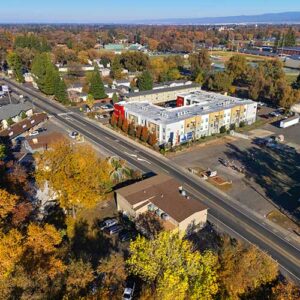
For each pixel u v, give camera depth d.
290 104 114.44
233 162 77.50
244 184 67.44
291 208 59.12
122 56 183.25
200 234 51.81
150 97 124.12
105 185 60.88
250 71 149.00
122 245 48.69
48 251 36.00
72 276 32.81
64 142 65.62
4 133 88.19
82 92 134.25
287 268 45.03
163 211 51.25
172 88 131.50
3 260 31.59
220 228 53.28
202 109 95.50
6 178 52.75
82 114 112.12
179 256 34.25
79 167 51.19
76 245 48.22
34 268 32.38
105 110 115.56
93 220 54.62
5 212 39.44
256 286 35.31
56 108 118.56
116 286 34.50
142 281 36.88
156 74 167.88
